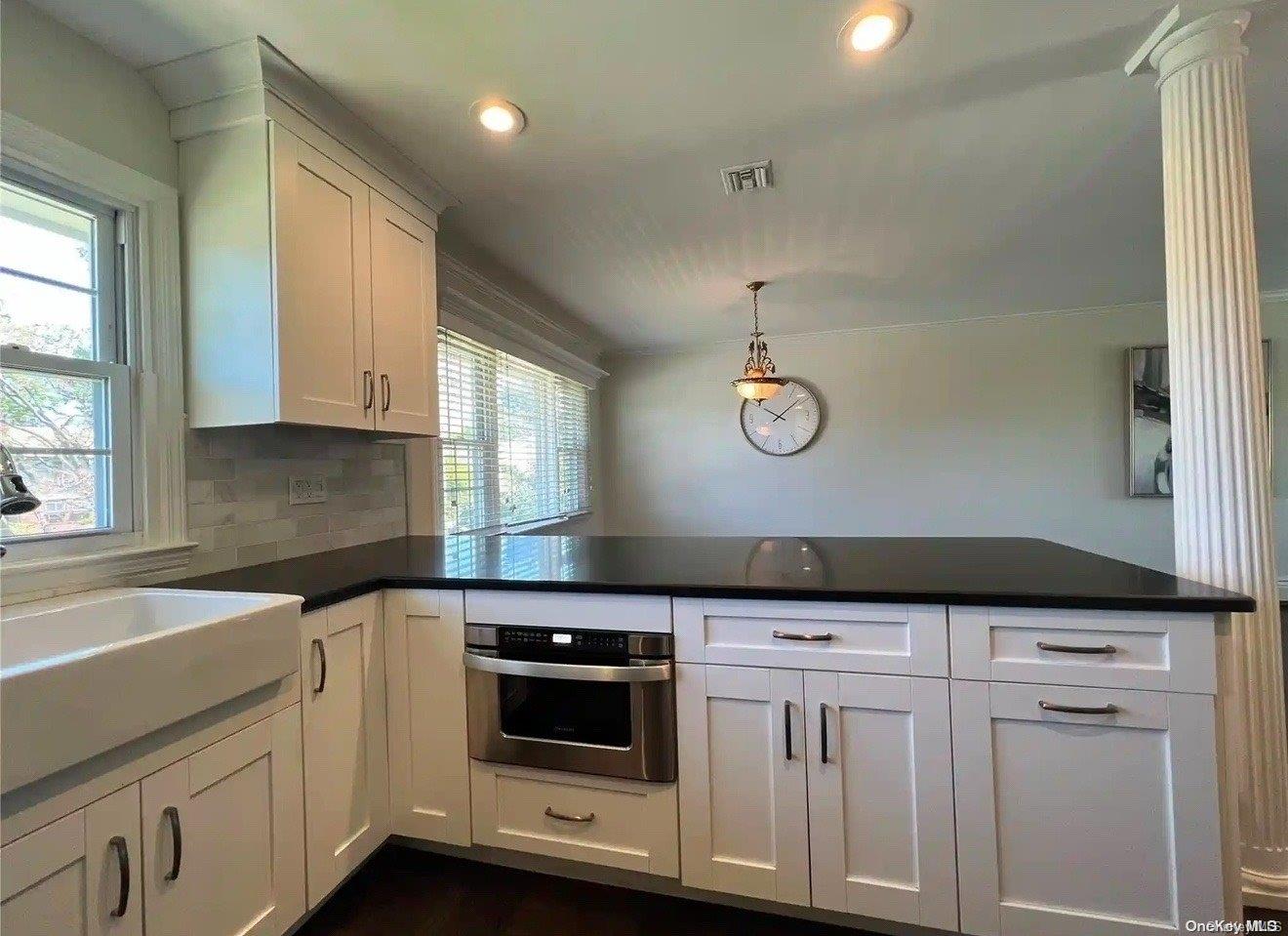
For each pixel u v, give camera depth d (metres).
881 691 1.33
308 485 2.08
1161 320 4.14
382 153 1.91
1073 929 1.24
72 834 0.91
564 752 1.54
